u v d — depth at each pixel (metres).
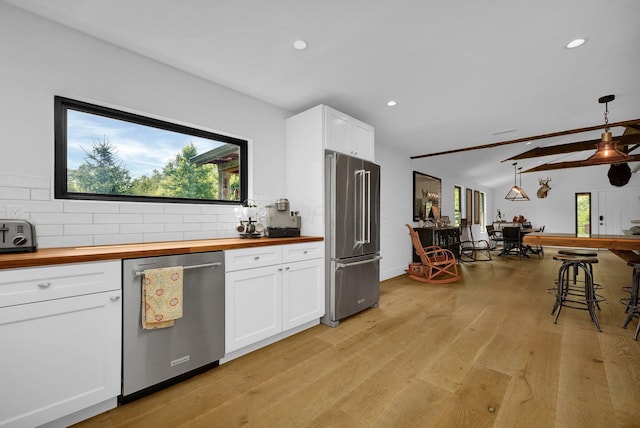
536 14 1.66
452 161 6.22
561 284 2.92
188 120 2.34
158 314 1.57
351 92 2.74
